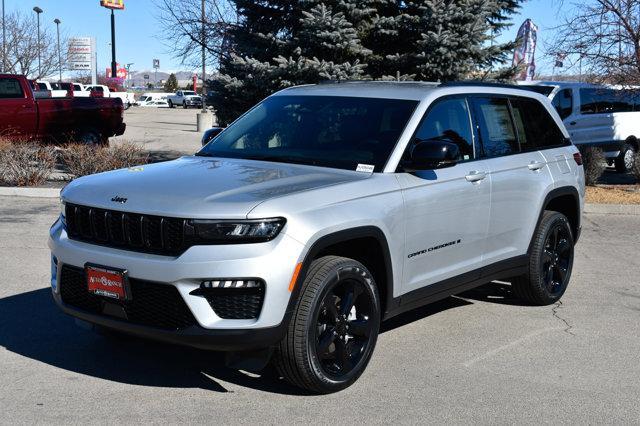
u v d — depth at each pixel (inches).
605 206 496.7
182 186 177.2
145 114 2026.3
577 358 213.0
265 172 191.5
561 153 272.5
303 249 165.5
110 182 185.6
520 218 245.9
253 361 169.3
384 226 187.3
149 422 162.1
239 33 583.8
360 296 185.9
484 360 209.2
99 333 204.8
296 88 246.7
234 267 158.9
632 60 537.3
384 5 557.0
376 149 202.2
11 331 220.5
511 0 596.7
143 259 163.9
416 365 203.5
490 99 244.4
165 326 164.7
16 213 414.9
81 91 1738.4
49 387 179.9
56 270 185.0
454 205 213.0
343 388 182.9
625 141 711.7
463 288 226.8
